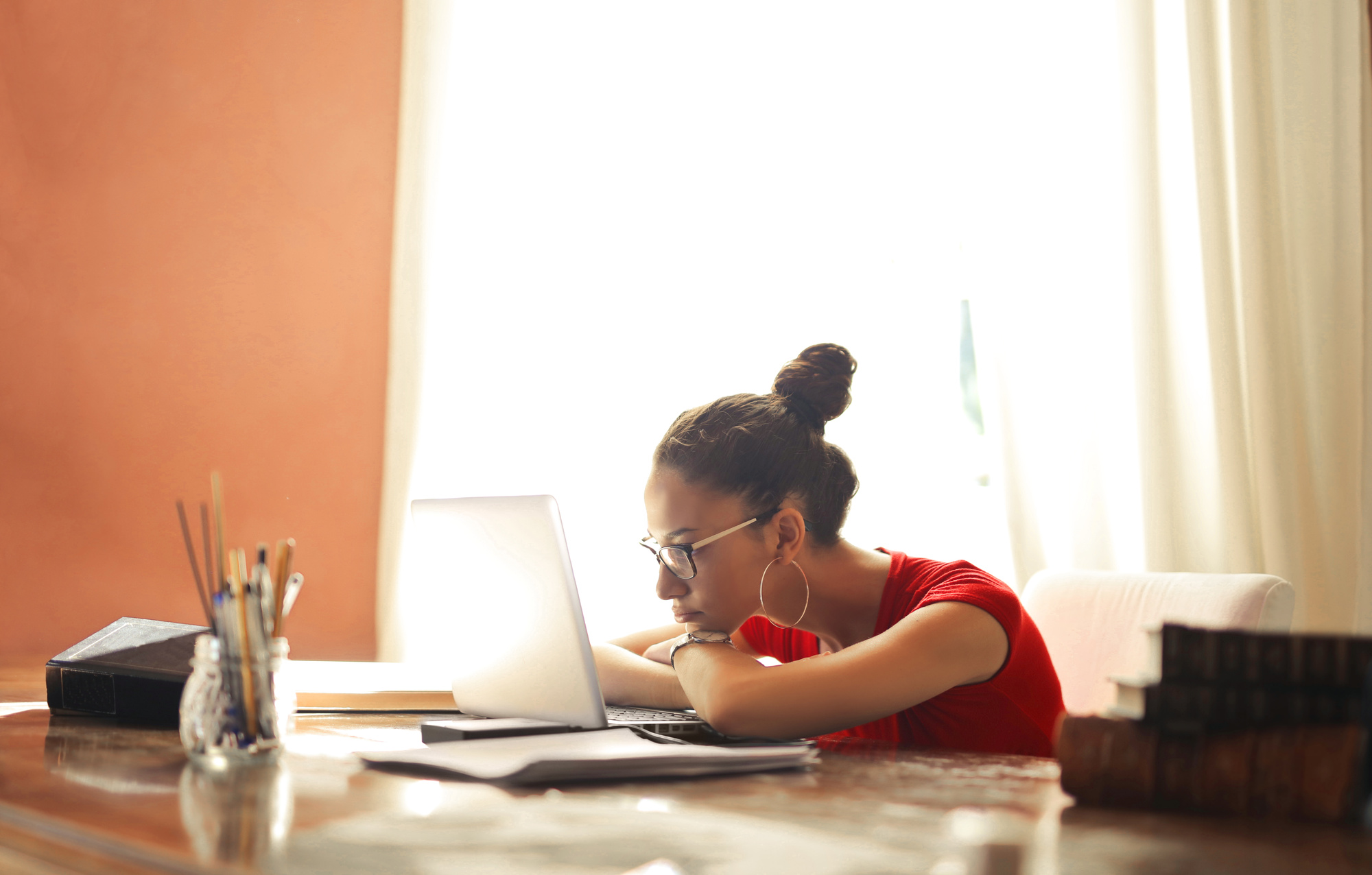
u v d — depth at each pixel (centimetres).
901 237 305
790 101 323
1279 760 75
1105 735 81
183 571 294
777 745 108
